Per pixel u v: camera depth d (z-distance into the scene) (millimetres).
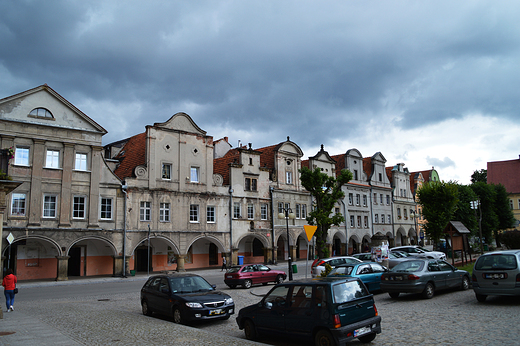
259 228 43250
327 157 52500
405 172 69750
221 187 40625
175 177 37250
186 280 14086
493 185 60062
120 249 32844
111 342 9469
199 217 38312
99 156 32719
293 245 46375
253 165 43938
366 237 58625
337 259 23719
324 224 34031
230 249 40219
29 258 30734
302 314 9344
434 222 42625
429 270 16297
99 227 32031
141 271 37281
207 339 9656
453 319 11688
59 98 30969
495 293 13508
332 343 8672
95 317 13242
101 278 31375
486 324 10789
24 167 29000
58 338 9938
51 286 26969
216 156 52344
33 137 29531
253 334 10570
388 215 63375
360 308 9297
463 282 17766
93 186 32062
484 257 14266
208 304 12641
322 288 9211
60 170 30578
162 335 10188
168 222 36062
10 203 28297
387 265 25688
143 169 35156
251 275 24000
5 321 12570
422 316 12406
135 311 15797
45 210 29828
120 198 33500
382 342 9586
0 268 26750
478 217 54844
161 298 13594
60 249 29719
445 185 42500
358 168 58656
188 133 38719
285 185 47031
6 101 28734
